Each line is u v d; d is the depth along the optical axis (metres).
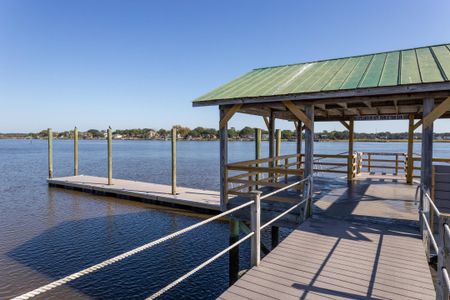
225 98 6.68
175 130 13.78
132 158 42.47
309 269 3.99
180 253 8.91
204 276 7.74
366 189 9.37
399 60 6.81
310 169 6.24
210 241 9.84
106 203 14.08
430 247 4.94
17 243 9.30
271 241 9.41
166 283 7.33
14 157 43.84
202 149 71.19
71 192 16.52
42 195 15.87
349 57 8.28
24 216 12.15
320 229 5.52
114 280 7.34
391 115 10.75
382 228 5.55
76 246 9.15
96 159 40.53
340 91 5.54
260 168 6.80
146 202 13.90
